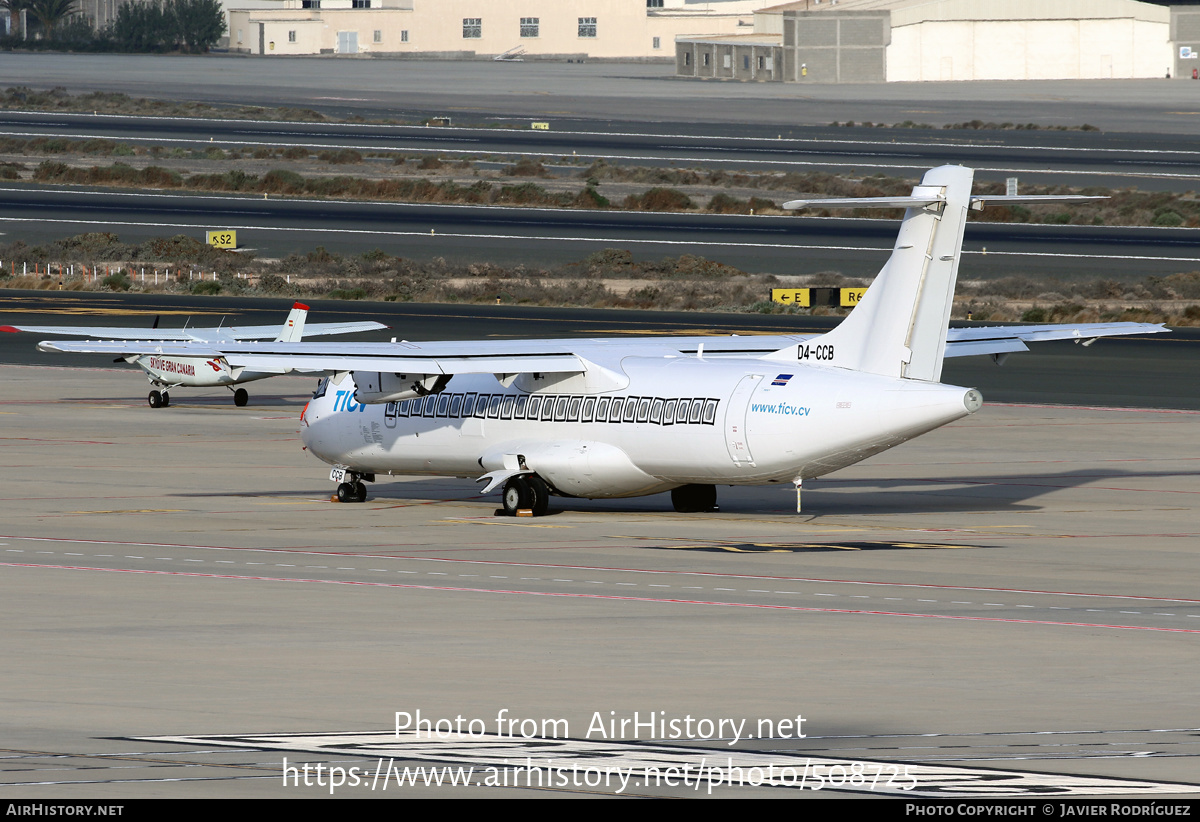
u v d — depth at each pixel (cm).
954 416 10844
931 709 6072
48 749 5378
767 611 8388
